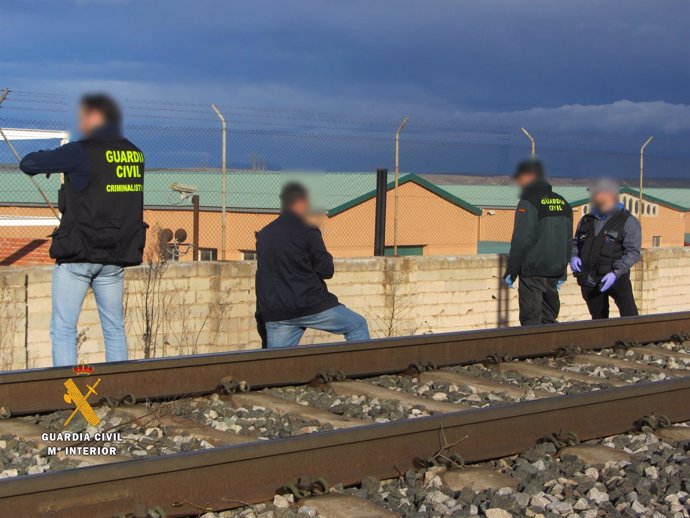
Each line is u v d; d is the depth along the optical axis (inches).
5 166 520.1
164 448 214.1
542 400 230.2
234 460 180.4
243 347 430.3
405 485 195.5
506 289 533.6
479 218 916.6
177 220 754.8
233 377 274.8
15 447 212.2
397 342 311.3
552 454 220.2
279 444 185.9
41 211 703.1
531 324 397.4
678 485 193.8
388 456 202.2
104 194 272.8
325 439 192.4
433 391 284.2
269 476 185.2
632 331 389.4
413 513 174.6
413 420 206.7
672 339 398.6
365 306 475.5
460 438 213.8
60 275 279.7
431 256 501.0
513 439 223.0
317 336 466.0
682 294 626.5
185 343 410.9
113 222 275.7
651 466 207.6
